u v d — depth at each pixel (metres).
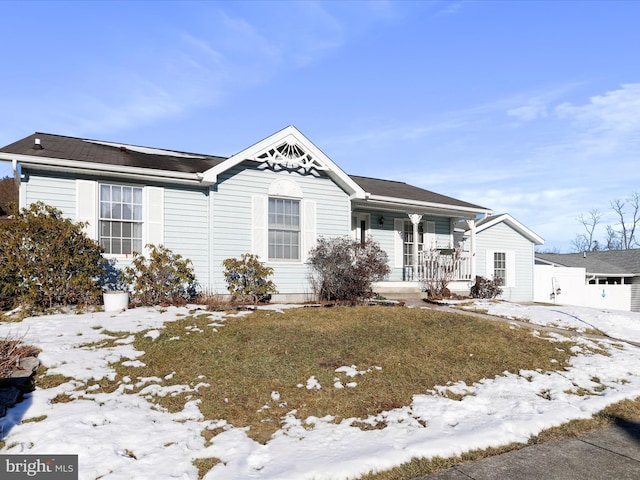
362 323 9.36
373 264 12.95
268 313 9.97
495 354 7.97
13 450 4.21
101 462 4.04
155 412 5.18
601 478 4.14
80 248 9.83
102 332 7.67
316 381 6.17
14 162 9.59
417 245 16.95
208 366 6.50
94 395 5.43
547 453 4.66
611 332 10.97
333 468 4.05
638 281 28.56
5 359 6.06
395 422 5.22
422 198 16.75
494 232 20.94
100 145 13.54
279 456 4.30
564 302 23.34
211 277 12.04
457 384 6.52
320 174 13.99
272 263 12.92
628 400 6.29
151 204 11.45
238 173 12.57
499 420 5.33
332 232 14.17
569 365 7.81
